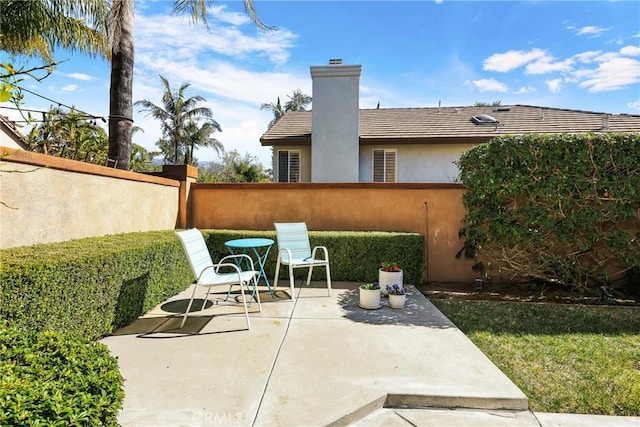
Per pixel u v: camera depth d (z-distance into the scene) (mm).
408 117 12234
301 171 11203
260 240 5391
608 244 5281
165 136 23547
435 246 6496
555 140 5297
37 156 3494
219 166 29141
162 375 2826
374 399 2523
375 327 3955
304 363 3059
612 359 3299
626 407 2568
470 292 5781
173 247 5094
